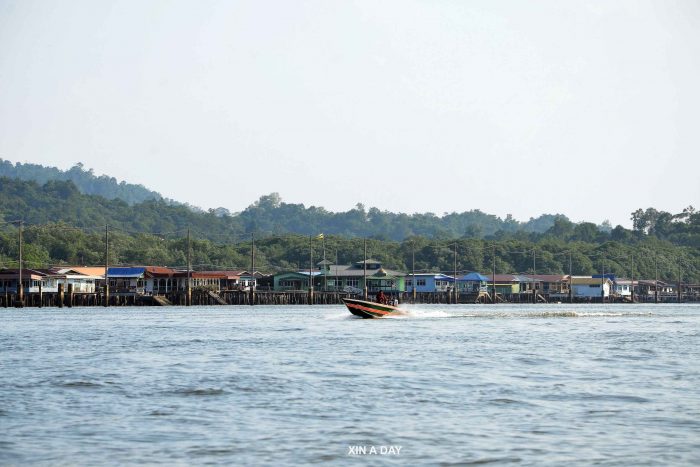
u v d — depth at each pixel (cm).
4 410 7106
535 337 14338
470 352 11550
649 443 5981
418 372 9369
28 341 13312
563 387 8306
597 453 5712
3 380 8744
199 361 10431
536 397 7731
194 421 6688
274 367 9806
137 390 8106
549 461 5531
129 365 10012
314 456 5650
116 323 18500
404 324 18250
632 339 13975
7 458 5631
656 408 7200
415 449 5819
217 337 14162
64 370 9556
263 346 12425
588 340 13725
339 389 8150
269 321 19550
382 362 10306
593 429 6400
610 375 9175
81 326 17300
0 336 14338
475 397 7712
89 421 6688
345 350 11812
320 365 9994
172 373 9281
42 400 7575
